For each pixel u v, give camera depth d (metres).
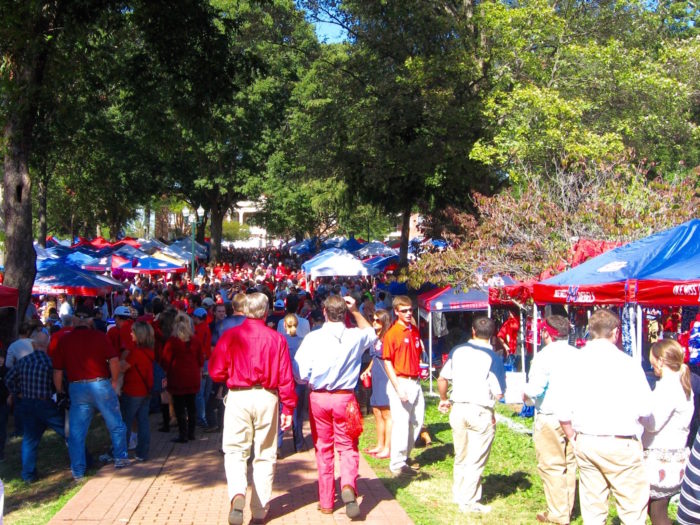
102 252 35.94
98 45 16.11
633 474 5.19
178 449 9.76
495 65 20.88
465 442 7.06
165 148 16.75
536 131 17.09
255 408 6.23
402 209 26.44
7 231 12.99
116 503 7.07
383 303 18.86
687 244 8.18
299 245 59.84
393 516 6.62
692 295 7.12
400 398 7.96
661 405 5.44
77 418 8.25
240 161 46.03
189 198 52.00
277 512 6.75
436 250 21.69
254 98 40.38
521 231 15.27
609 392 5.21
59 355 8.27
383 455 9.29
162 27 14.53
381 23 21.53
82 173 34.81
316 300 23.36
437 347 18.23
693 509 3.95
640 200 14.56
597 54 18.36
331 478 6.68
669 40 22.33
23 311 12.91
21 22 12.01
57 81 13.23
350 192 26.27
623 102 19.39
